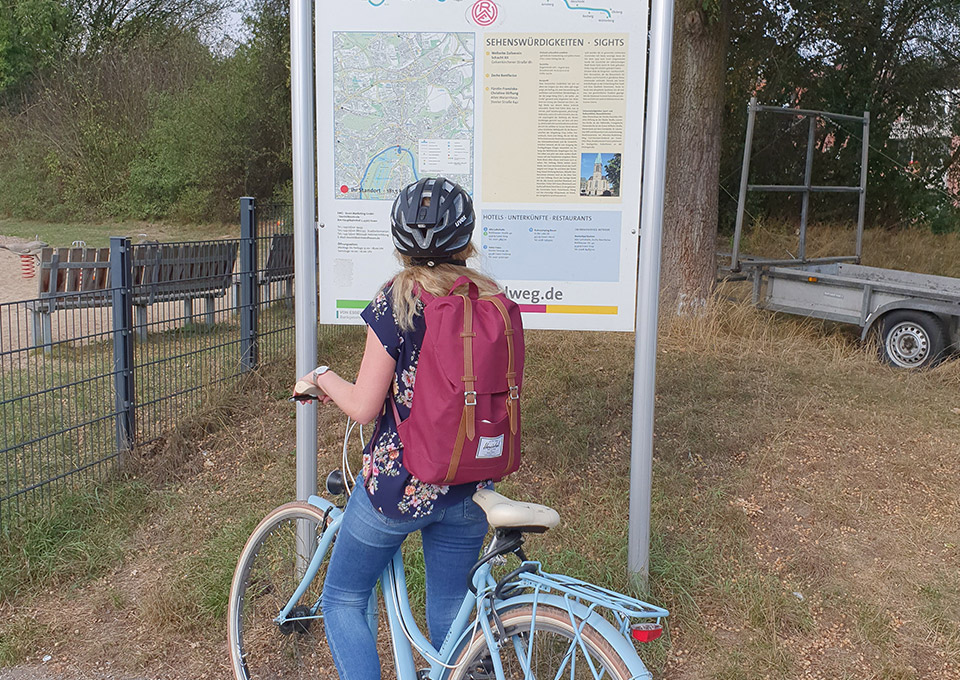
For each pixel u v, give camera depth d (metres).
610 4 3.58
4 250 15.66
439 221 2.25
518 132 3.68
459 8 3.63
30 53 26.12
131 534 4.46
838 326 8.75
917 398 6.34
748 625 3.59
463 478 2.21
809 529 4.34
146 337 7.45
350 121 3.71
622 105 3.64
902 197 17.02
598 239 3.72
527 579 2.26
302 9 3.59
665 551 4.05
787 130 16.52
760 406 5.89
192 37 25.55
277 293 7.17
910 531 4.35
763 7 15.23
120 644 3.54
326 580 2.58
